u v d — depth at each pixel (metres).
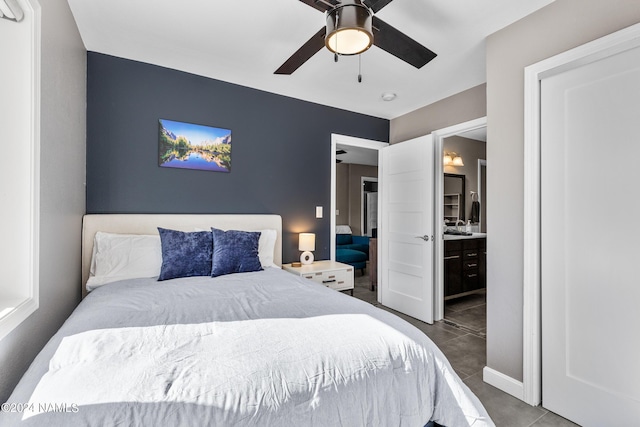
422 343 1.28
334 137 3.60
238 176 3.05
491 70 2.10
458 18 1.93
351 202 7.53
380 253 3.93
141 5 1.88
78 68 2.16
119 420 0.76
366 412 1.03
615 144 1.56
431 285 3.25
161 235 2.36
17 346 1.19
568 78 1.75
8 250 1.27
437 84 2.94
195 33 2.17
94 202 2.46
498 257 2.06
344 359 1.08
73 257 2.08
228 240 2.50
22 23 1.29
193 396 0.85
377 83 2.93
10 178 1.27
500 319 2.05
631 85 1.51
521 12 1.88
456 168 4.98
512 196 1.98
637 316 1.49
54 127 1.62
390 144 4.02
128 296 1.75
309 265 3.23
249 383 0.92
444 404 1.23
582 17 1.65
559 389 1.78
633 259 1.51
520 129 1.94
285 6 1.87
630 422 1.51
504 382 2.01
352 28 1.42
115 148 2.53
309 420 0.92
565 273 1.76
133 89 2.59
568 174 1.74
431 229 3.27
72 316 1.50
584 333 1.68
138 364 0.99
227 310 1.52
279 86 3.05
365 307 1.57
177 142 2.76
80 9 1.92
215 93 2.92
